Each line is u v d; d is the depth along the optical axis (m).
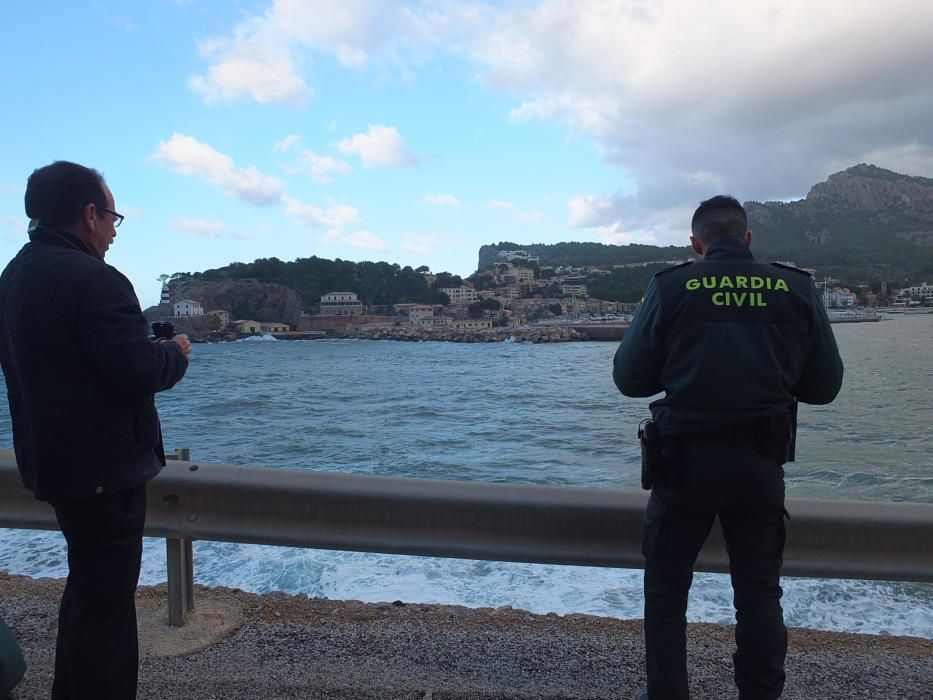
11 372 2.03
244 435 18.25
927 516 2.52
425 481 2.77
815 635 2.89
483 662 2.56
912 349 62.25
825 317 2.14
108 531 2.04
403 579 4.52
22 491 2.92
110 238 2.24
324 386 39.12
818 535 2.55
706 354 1.99
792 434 2.06
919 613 4.04
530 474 11.87
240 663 2.54
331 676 2.44
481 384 39.09
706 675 2.48
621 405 25.58
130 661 2.12
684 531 2.12
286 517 2.80
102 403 1.98
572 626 2.91
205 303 172.88
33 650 2.65
